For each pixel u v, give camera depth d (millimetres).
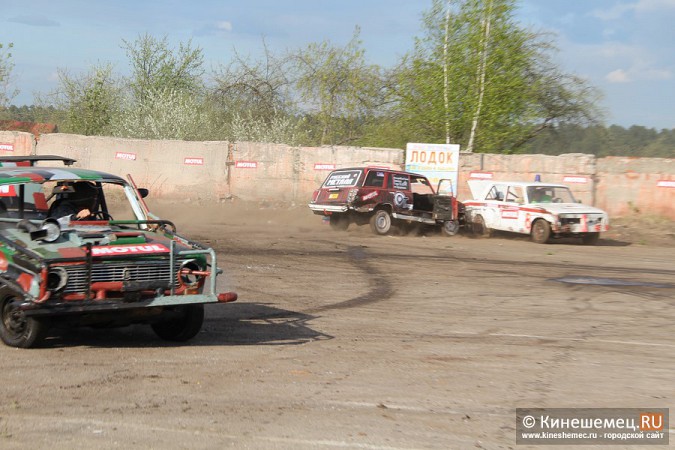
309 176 26750
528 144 31750
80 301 6711
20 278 6723
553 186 20938
